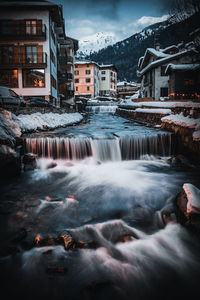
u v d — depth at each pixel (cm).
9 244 383
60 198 584
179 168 870
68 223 459
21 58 2386
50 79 2398
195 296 297
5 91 1541
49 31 2372
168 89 2936
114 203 560
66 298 289
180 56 2983
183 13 1900
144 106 1892
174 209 495
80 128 1444
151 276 327
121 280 316
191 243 400
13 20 2352
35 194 611
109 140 991
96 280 314
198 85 2620
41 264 339
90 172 823
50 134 1055
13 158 711
